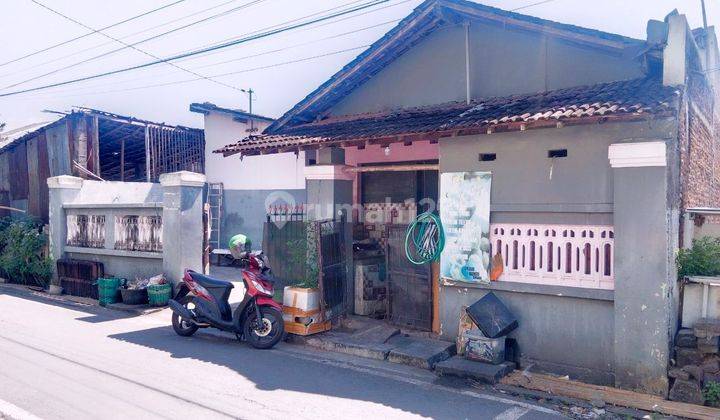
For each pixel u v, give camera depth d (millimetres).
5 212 18297
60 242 12375
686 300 6102
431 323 8008
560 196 6312
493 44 8312
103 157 18562
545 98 7168
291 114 10242
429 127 6836
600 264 6066
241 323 7652
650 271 5648
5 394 5352
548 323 6430
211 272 14773
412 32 8812
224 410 5016
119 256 11328
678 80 5941
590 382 6105
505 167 6723
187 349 7340
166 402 5199
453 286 7203
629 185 5770
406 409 5172
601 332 6062
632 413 5203
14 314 9680
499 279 6785
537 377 6152
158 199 15352
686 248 6750
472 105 8117
